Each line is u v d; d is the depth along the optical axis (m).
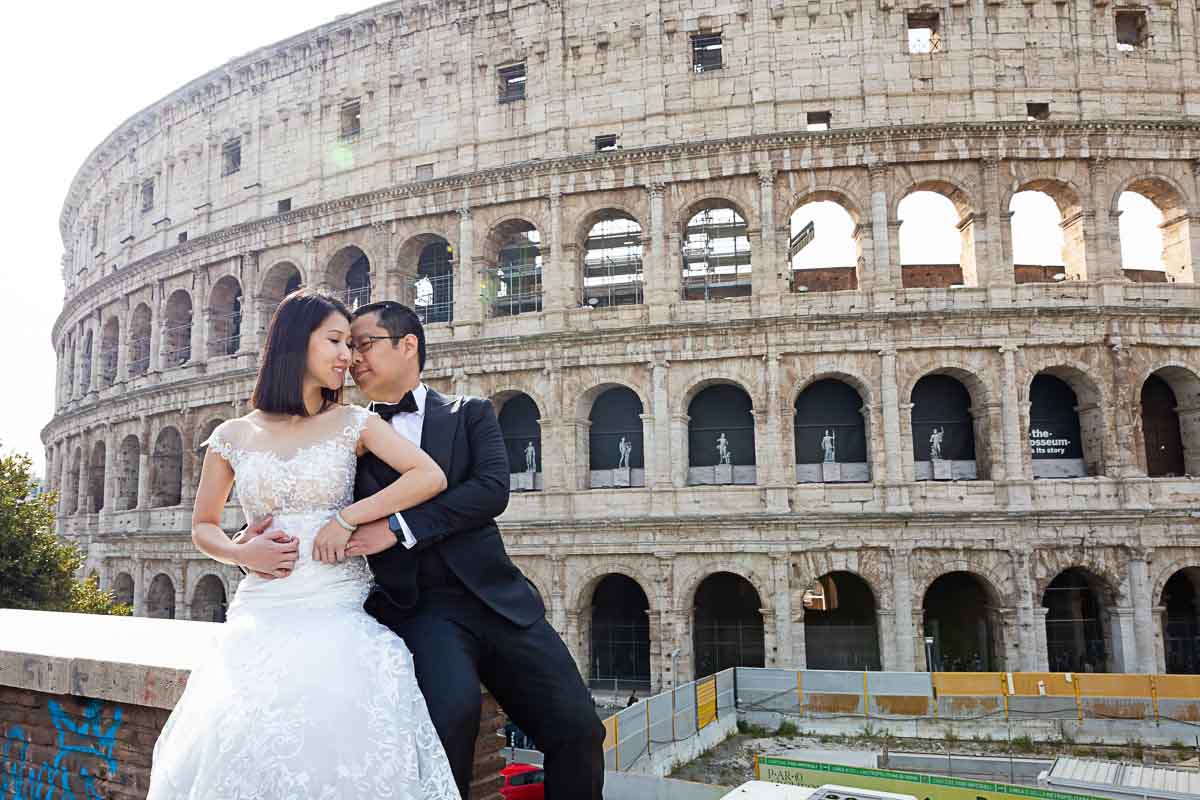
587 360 55.28
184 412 67.88
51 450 91.31
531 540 54.53
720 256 63.59
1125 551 50.22
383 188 60.97
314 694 6.04
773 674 48.56
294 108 67.06
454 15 61.84
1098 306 51.47
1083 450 53.44
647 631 58.56
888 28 55.50
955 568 50.53
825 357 52.91
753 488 52.44
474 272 59.09
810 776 31.66
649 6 57.62
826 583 58.94
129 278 75.62
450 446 7.80
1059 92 54.66
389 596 7.25
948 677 46.59
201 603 66.06
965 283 56.12
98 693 11.00
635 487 54.44
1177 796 27.73
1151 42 55.22
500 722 10.14
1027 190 55.66
